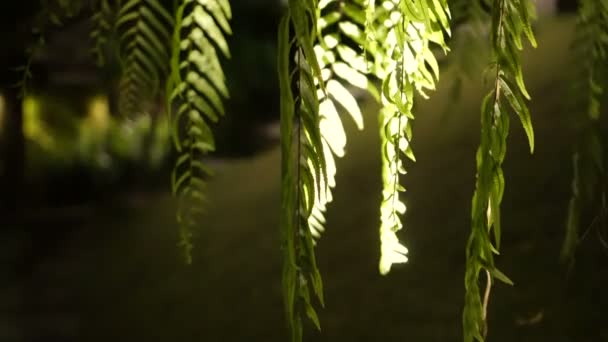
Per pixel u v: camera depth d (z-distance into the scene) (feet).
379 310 10.46
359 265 11.84
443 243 11.23
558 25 13.33
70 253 20.45
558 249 9.14
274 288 13.19
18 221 22.68
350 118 16.79
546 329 8.07
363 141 15.72
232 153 28.71
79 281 18.29
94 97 19.70
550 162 10.63
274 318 12.23
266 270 13.94
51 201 24.98
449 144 13.12
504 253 9.59
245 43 27.48
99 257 19.69
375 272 11.45
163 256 17.56
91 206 24.88
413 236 11.62
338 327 10.39
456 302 10.02
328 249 12.81
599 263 8.43
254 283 13.65
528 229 9.71
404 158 13.05
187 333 13.10
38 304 17.15
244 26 27.63
